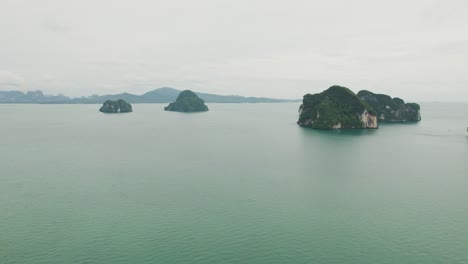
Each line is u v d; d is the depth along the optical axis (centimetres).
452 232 5019
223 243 4662
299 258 4297
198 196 6562
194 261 4206
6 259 4228
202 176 8062
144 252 4409
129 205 6056
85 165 9244
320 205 6097
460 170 8812
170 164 9419
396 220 5447
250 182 7562
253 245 4625
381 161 9975
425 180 7800
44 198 6431
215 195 6625
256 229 5103
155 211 5775
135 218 5475
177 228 5116
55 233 4938
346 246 4612
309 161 9906
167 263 4153
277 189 7056
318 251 4472
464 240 4778
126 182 7531
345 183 7525
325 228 5153
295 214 5675
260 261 4222
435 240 4781
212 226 5191
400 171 8681
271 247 4572
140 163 9544
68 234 4903
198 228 5122
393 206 6069
